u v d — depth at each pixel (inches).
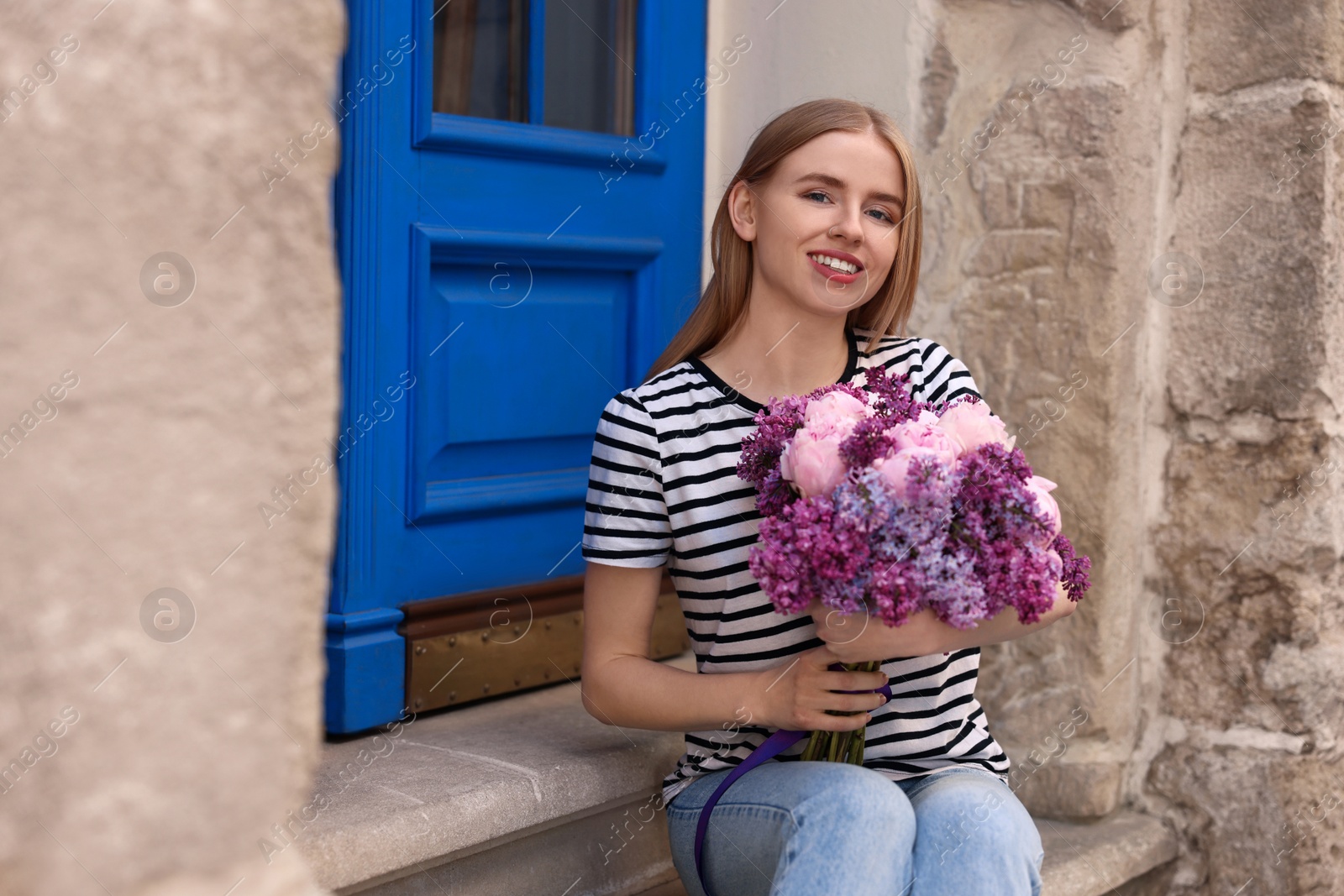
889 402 54.0
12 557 45.8
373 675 69.6
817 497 49.8
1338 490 78.1
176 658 49.4
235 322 50.6
